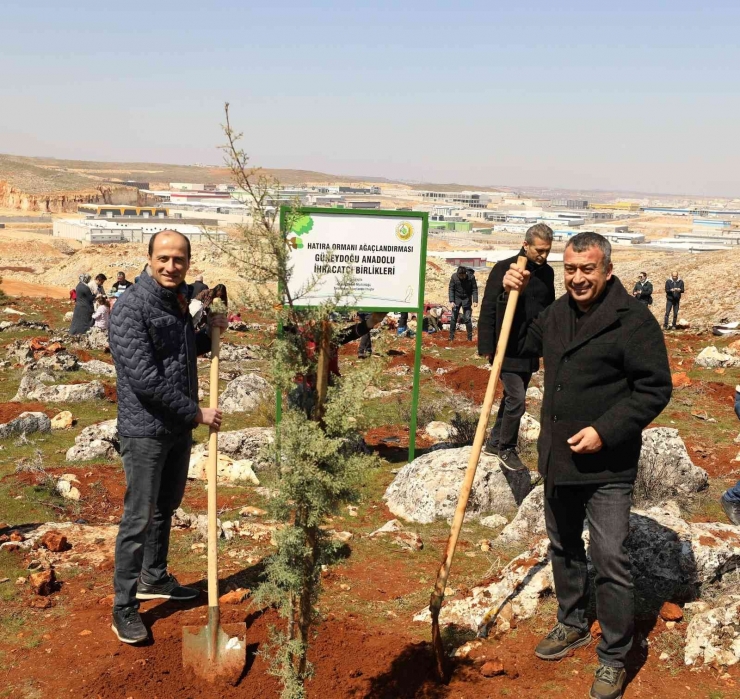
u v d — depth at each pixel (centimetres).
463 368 1476
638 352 384
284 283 361
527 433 970
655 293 4019
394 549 623
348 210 845
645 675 416
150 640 450
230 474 831
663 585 491
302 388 379
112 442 936
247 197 354
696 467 781
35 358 1605
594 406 397
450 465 743
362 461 374
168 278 434
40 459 854
